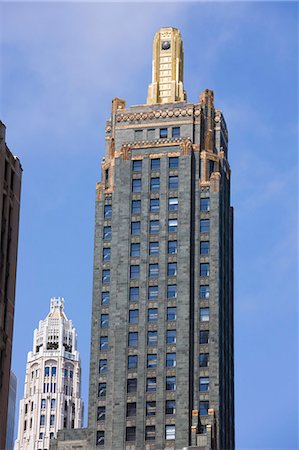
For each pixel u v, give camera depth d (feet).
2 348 494.59
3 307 499.10
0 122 511.40
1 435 487.61
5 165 516.73
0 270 501.97
